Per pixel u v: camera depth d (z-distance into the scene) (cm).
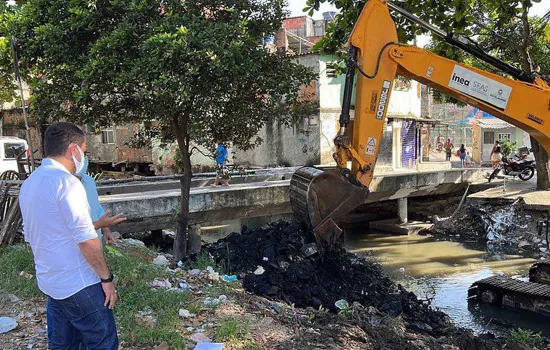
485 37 1555
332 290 689
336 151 718
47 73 706
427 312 746
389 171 2478
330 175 702
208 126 799
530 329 829
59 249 293
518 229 1488
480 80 701
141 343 438
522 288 931
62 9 677
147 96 623
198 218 1183
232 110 758
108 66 628
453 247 1466
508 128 3297
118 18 685
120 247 748
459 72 702
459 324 855
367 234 1677
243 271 703
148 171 2478
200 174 1662
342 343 491
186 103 661
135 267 616
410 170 2569
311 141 2172
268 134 2331
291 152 2256
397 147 2583
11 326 450
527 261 1291
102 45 628
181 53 587
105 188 1321
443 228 1664
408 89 2658
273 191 1318
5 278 559
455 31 910
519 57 1515
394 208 1869
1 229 700
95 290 302
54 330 323
